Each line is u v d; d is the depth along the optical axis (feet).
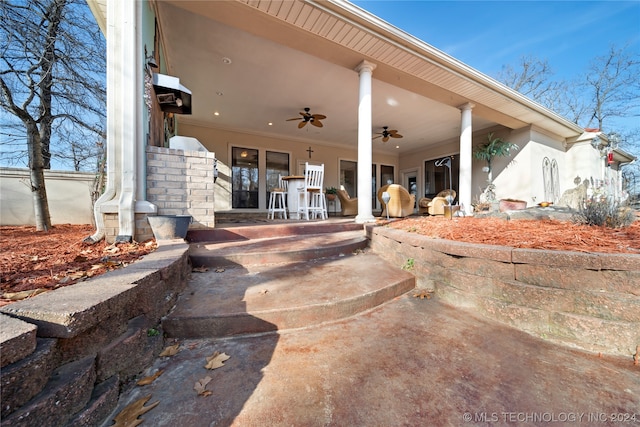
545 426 3.16
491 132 26.86
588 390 3.81
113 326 3.66
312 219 19.02
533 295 5.62
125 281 4.17
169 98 11.52
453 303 6.92
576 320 5.10
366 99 14.05
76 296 3.41
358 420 3.21
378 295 6.75
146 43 9.46
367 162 14.26
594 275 5.13
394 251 9.56
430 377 4.05
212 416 3.24
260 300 5.90
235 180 28.25
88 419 2.92
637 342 4.70
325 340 5.11
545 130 24.99
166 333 5.01
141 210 8.52
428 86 16.74
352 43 12.60
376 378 4.00
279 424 3.14
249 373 4.09
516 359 4.58
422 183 35.53
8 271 5.19
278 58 14.65
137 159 8.73
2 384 2.23
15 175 14.97
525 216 14.66
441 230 9.31
